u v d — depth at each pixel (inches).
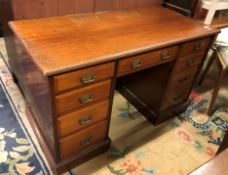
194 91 81.0
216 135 63.1
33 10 49.6
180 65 55.4
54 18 49.8
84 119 44.4
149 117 65.1
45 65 34.5
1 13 57.6
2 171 48.1
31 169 49.0
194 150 58.1
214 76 90.0
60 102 38.3
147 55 45.4
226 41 67.4
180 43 49.9
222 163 20.8
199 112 71.1
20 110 64.2
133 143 58.4
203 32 53.1
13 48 58.7
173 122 66.3
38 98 45.7
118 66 41.9
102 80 41.5
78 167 50.8
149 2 65.9
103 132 51.2
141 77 64.2
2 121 60.1
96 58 37.7
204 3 66.9
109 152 55.2
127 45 43.1
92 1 55.7
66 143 45.5
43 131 51.1
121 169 51.4
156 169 52.3
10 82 74.4
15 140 55.1
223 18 75.0
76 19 50.8
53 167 47.8
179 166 53.6
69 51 38.8
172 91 60.6
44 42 40.6
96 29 47.8
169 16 60.1
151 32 49.9
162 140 60.1
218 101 76.9
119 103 71.4
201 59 60.5
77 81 37.7
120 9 61.3
